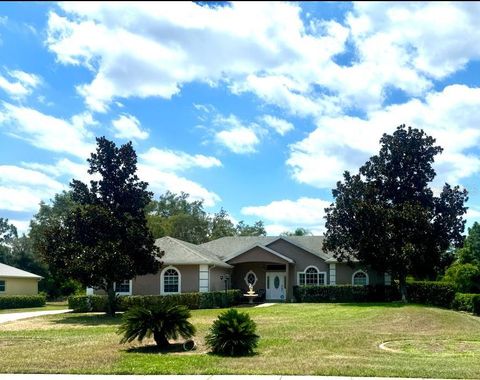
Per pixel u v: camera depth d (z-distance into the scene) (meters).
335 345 15.63
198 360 12.70
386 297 38.09
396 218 35.50
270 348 14.95
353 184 37.19
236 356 13.51
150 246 28.73
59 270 27.52
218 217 70.62
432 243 36.09
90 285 27.84
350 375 10.63
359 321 23.28
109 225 27.72
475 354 14.27
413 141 37.62
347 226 37.31
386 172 37.88
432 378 10.31
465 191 36.88
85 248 26.92
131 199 28.92
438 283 37.38
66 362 12.45
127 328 14.91
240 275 42.59
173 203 69.75
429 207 37.06
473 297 33.03
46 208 59.31
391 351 14.59
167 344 15.30
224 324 13.88
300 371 11.03
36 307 41.00
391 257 34.91
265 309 30.56
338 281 40.66
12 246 61.53
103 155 28.94
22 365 12.01
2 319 27.14
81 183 29.11
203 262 35.19
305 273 41.19
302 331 19.33
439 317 24.89
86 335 19.14
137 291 35.72
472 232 49.22
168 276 35.78
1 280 41.34
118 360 12.80
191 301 32.84
